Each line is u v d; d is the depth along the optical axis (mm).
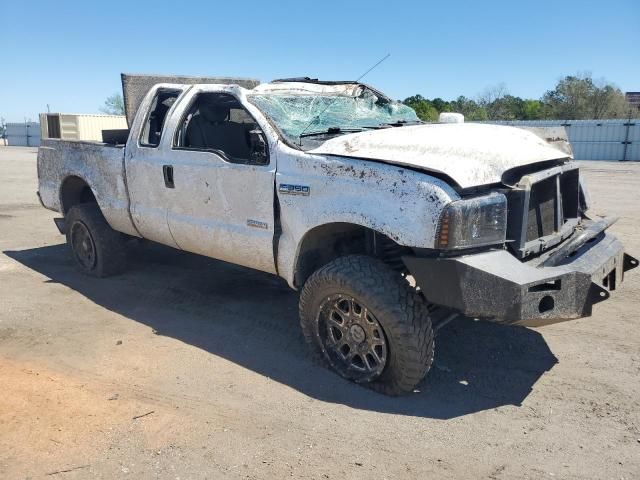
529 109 47969
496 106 47844
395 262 4211
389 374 3875
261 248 4590
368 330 3922
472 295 3488
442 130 4445
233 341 4871
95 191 6242
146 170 5520
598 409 3764
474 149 3967
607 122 31828
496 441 3416
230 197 4770
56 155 6852
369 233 4148
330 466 3180
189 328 5164
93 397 3912
